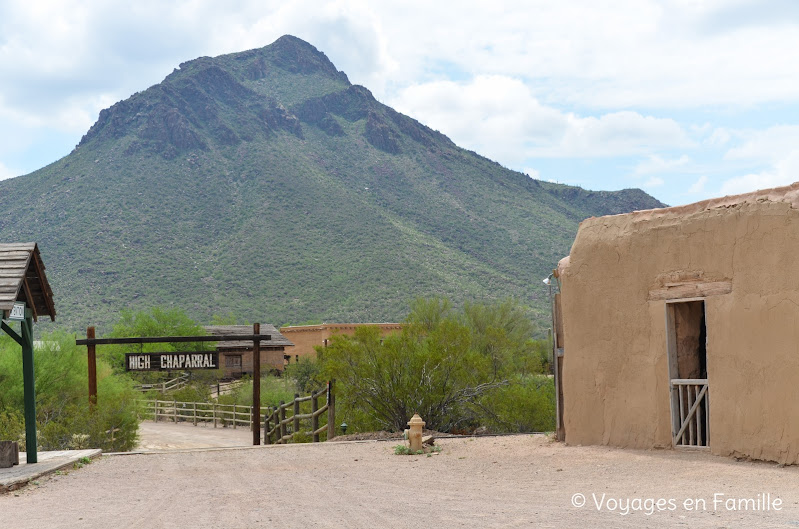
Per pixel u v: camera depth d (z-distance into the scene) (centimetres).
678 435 1143
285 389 3903
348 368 2048
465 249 17788
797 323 984
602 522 693
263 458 1429
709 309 1098
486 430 2083
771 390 1009
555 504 805
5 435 1814
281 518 797
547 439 1439
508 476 1052
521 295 14062
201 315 13112
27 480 1131
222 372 4978
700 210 1133
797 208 995
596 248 1289
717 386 1079
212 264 15488
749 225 1052
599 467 1064
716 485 870
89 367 2050
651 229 1202
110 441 2012
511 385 2189
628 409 1222
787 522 655
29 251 1233
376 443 1628
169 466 1343
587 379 1293
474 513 771
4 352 2327
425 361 2044
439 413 2062
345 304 13075
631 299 1227
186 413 3497
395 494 937
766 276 1025
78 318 12562
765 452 1009
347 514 804
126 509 898
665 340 1170
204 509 877
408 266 14600
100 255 15550
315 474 1180
